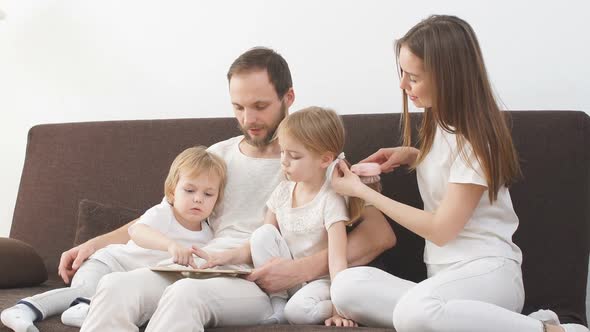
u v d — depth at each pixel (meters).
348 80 2.50
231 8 2.69
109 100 2.87
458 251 1.69
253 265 1.89
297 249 1.88
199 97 2.72
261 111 1.95
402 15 2.43
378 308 1.60
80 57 2.92
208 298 1.60
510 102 2.30
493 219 1.71
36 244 2.50
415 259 2.03
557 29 2.25
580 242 1.91
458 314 1.46
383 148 2.05
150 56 2.80
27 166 2.62
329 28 2.54
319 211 1.85
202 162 2.00
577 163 1.93
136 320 1.62
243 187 2.04
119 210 2.30
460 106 1.69
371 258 1.87
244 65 1.95
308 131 1.81
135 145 2.43
